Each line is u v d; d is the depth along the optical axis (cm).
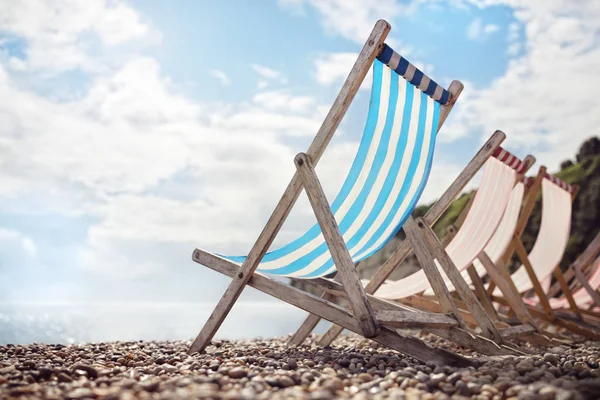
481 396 204
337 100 292
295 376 237
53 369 256
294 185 305
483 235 436
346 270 281
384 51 291
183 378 237
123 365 323
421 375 237
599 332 635
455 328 346
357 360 307
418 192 329
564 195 641
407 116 321
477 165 399
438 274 359
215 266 342
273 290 320
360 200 326
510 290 494
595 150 2705
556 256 639
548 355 306
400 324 299
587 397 203
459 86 341
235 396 193
